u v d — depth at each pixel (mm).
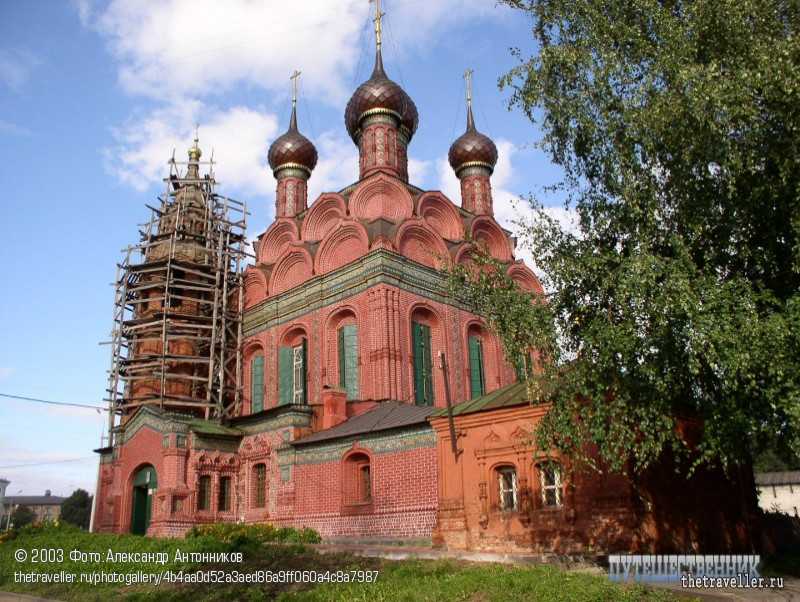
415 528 22594
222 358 37469
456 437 21688
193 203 41531
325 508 26062
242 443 31109
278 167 43125
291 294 36812
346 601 13766
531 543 19250
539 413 19750
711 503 21781
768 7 13148
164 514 28547
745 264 14312
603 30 14445
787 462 15289
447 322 34750
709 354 11844
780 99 12516
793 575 17969
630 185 13742
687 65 13125
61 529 28438
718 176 13539
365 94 38156
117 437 33469
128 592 18406
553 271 14766
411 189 37844
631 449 16875
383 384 30797
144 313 38094
